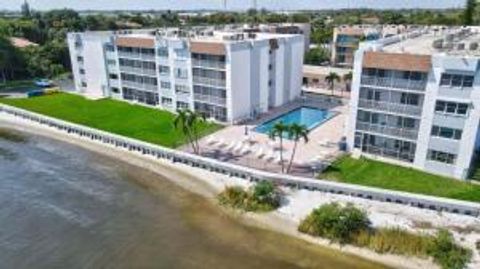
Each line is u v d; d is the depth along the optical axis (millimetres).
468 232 39250
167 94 79062
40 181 54000
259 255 38094
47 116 78000
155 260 37750
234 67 67250
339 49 112062
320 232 40094
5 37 115500
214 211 45656
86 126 71438
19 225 43344
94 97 91875
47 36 154375
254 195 46062
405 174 49969
